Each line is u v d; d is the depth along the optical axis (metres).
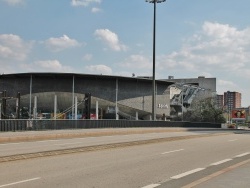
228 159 15.78
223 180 10.49
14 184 9.72
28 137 26.70
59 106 107.56
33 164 13.52
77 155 16.55
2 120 31.52
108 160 15.00
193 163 14.37
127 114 111.81
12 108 107.06
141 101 111.12
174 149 20.14
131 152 18.22
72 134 30.83
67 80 105.81
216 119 112.31
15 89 108.00
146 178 10.85
